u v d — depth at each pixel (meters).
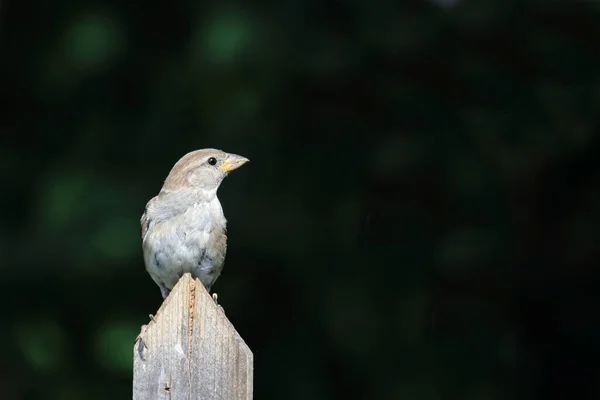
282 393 11.91
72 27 12.49
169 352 5.44
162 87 12.26
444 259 12.30
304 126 12.34
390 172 12.34
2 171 12.61
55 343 12.05
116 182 11.98
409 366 11.98
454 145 12.45
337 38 12.39
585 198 12.61
